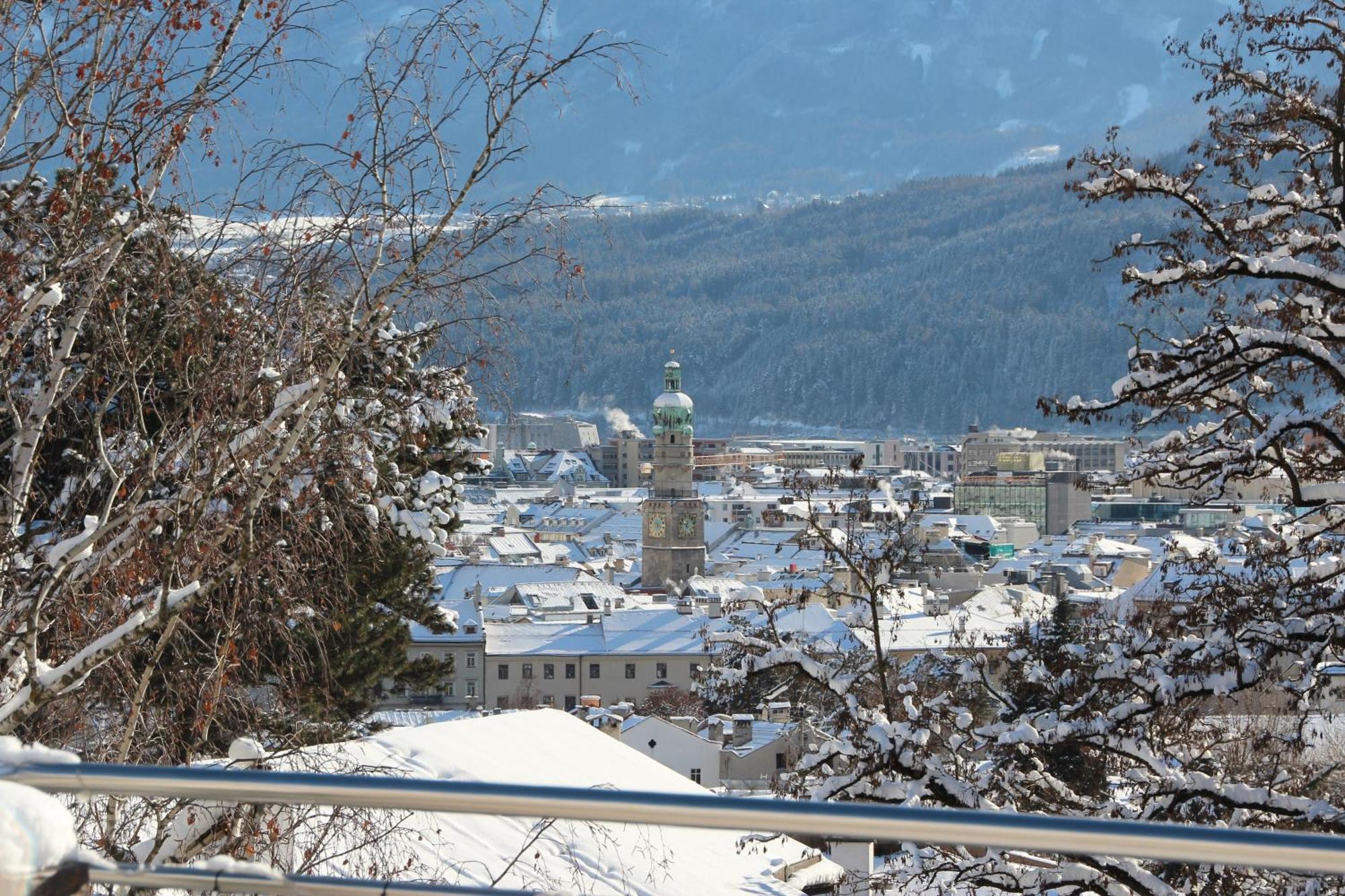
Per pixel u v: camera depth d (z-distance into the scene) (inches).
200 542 755.4
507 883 1048.2
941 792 1194.0
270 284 740.7
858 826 336.2
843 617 1640.0
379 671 1557.6
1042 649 1293.1
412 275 732.7
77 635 765.3
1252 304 1301.7
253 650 796.0
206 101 734.5
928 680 1443.2
